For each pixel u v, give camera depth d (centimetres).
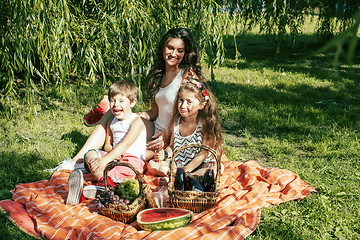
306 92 696
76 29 426
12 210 265
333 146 439
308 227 264
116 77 682
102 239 228
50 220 254
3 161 352
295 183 328
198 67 358
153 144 347
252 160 378
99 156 314
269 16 748
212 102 326
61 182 307
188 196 266
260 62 966
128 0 419
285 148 431
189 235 238
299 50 1084
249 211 279
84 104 560
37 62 600
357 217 280
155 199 273
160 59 360
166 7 479
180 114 331
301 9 726
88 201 288
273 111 572
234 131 495
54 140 421
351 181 345
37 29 370
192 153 334
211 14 478
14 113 491
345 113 565
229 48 1173
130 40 411
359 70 875
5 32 430
